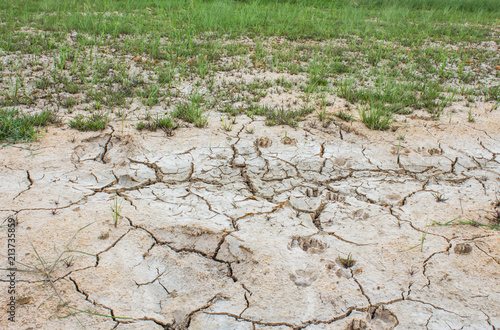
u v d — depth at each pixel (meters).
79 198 3.69
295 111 5.81
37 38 8.41
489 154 4.93
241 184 4.13
